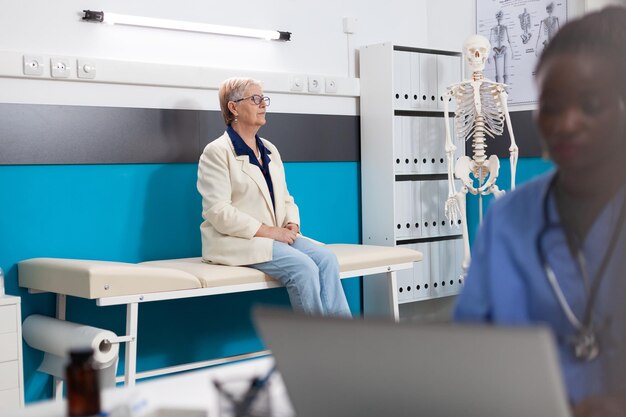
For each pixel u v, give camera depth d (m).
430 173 4.59
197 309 3.92
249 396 0.92
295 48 4.29
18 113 3.33
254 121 3.63
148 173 3.71
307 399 0.90
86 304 3.54
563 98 0.87
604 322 0.88
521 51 4.55
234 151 3.61
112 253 3.61
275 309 0.88
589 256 0.90
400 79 4.42
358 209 4.59
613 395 0.85
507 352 0.73
